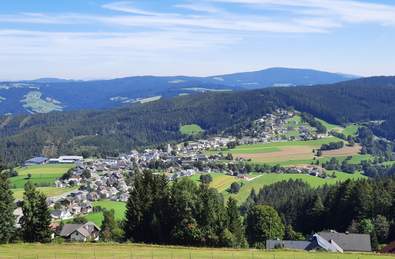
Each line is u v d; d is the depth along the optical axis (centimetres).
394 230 11888
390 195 12875
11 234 8150
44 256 5850
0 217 8006
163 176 9169
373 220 12056
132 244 7069
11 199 8225
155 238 8456
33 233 8331
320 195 15900
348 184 13988
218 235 8150
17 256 5841
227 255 6216
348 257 6253
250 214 12400
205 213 8181
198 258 5897
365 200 12838
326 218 13950
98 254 6069
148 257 5866
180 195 8369
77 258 5728
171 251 6481
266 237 12088
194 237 8088
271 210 12362
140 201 8725
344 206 13362
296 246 9781
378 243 11388
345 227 13062
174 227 8269
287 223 15338
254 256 6178
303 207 15612
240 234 9100
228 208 9169
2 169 8700
